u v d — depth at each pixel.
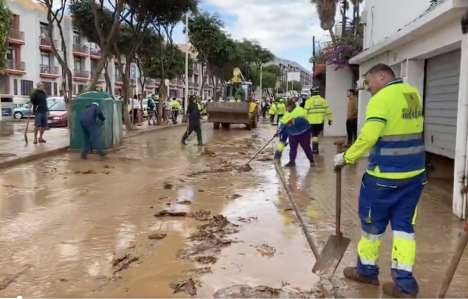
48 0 19.34
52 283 4.51
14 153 13.15
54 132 21.12
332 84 19.92
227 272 4.77
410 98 3.92
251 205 7.70
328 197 7.82
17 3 49.81
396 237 3.97
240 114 27.00
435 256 4.91
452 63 8.30
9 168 11.52
